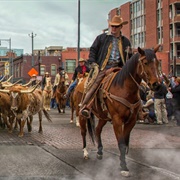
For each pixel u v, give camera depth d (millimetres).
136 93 7422
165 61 66188
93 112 8469
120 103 7391
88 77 8578
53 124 17500
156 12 71000
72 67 69625
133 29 77812
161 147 10977
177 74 66750
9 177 7348
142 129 15742
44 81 28406
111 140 12297
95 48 8492
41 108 14344
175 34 66812
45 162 8727
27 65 72188
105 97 7668
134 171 7914
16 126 15312
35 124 17453
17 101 12812
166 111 18625
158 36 70812
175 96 17453
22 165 8398
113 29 8375
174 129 15844
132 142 11930
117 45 8391
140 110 8000
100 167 8250
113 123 7523
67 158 9203
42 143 11523
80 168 8148
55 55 73250
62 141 11953
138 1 76062
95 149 10492
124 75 7422
